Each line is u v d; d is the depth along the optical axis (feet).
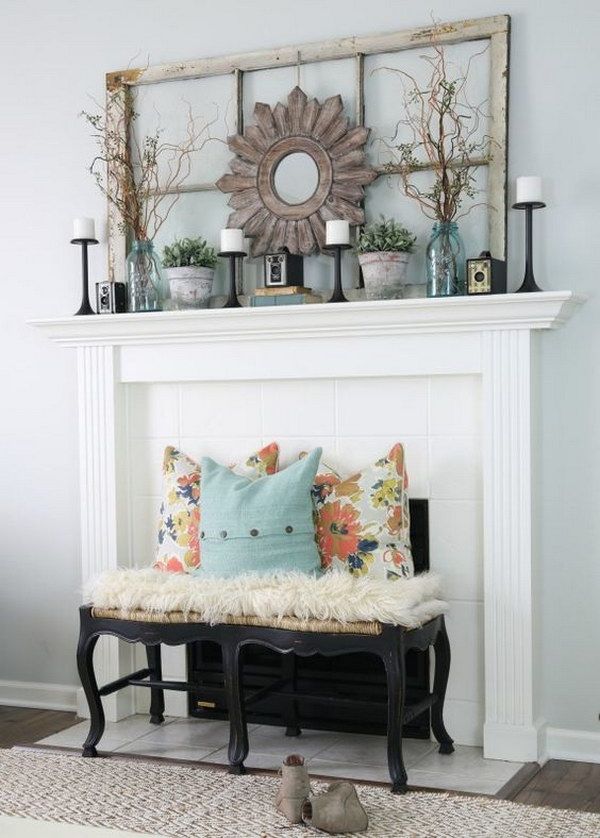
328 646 10.37
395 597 10.28
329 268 12.34
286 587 10.58
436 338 11.51
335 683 12.07
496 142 11.47
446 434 11.80
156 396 13.04
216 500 11.48
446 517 11.82
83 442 13.09
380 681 11.88
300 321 11.79
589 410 11.30
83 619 11.39
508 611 11.27
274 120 12.45
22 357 13.80
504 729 11.27
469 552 11.74
